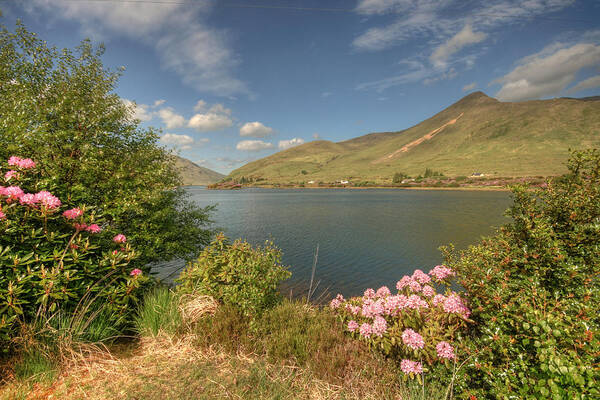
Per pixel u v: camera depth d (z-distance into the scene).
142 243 8.41
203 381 3.30
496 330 3.02
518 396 2.49
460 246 24.92
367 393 3.36
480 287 3.85
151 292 5.75
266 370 3.66
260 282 5.22
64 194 5.84
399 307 4.05
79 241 4.39
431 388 3.39
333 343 4.35
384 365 3.96
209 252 5.86
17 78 7.34
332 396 3.31
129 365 3.59
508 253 4.16
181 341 4.31
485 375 3.01
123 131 8.68
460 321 3.96
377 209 58.41
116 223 7.63
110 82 8.84
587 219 4.09
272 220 43.03
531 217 4.35
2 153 5.39
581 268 3.53
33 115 6.47
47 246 4.28
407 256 22.23
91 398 2.87
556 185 4.61
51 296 3.74
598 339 2.38
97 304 4.52
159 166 9.19
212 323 4.59
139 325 4.69
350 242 27.30
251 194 137.12
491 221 38.84
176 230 9.82
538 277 3.53
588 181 4.29
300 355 3.98
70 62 8.13
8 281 3.60
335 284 15.88
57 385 3.05
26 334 3.40
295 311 5.22
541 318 2.72
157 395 2.98
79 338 3.83
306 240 28.30
